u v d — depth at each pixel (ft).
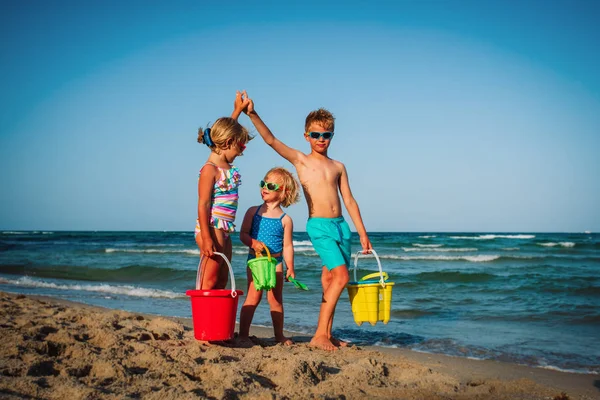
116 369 9.43
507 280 33.99
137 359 10.53
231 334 12.19
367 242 14.69
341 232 14.08
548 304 23.32
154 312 21.76
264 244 13.52
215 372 9.72
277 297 14.51
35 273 41.34
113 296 27.25
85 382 8.74
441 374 11.10
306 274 37.91
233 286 12.01
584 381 11.65
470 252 77.87
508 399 9.84
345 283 13.73
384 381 10.33
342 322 19.57
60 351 10.99
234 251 71.00
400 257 63.31
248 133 13.65
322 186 14.24
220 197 12.93
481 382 11.22
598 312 21.02
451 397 9.75
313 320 19.71
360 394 9.39
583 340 16.22
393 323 19.39
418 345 15.60
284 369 10.16
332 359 11.78
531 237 152.56
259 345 13.43
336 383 9.69
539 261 58.49
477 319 20.08
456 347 15.26
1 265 46.73
